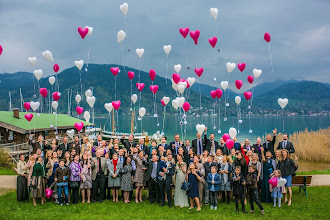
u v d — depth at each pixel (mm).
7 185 16656
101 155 13453
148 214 11516
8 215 11320
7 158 24406
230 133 14992
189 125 135375
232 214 11438
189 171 12133
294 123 149125
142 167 13203
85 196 13930
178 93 18281
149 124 149750
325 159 28453
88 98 18906
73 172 12750
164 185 12812
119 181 13102
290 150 13961
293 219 10867
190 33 17734
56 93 20047
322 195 14086
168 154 13102
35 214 11508
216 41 17656
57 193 12953
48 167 12945
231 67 17797
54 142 15734
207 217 11062
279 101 16547
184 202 12578
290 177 12648
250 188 11617
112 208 12242
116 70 19047
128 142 15211
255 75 17828
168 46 18766
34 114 40094
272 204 12734
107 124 158250
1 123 29562
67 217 11148
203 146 15039
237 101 18312
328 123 145375
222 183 12641
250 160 12859
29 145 27203
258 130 98812
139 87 19406
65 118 44375
